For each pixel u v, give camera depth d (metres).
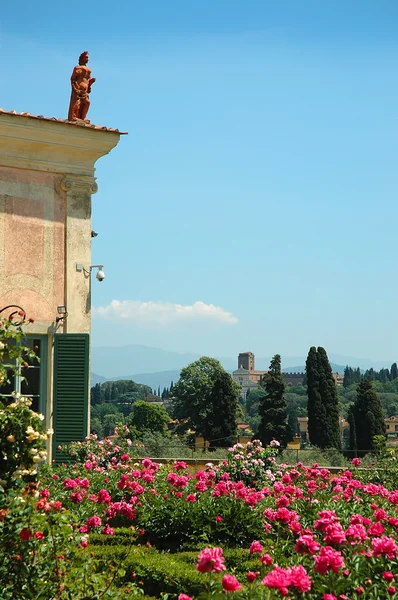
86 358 14.51
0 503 7.08
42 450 7.73
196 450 25.66
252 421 129.50
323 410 61.03
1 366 9.02
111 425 134.12
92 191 15.12
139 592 7.71
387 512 10.75
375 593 6.48
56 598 6.86
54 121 14.34
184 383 72.31
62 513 7.32
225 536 10.59
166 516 10.91
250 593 6.11
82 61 15.25
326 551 6.23
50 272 14.67
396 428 129.25
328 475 12.95
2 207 14.23
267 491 10.81
